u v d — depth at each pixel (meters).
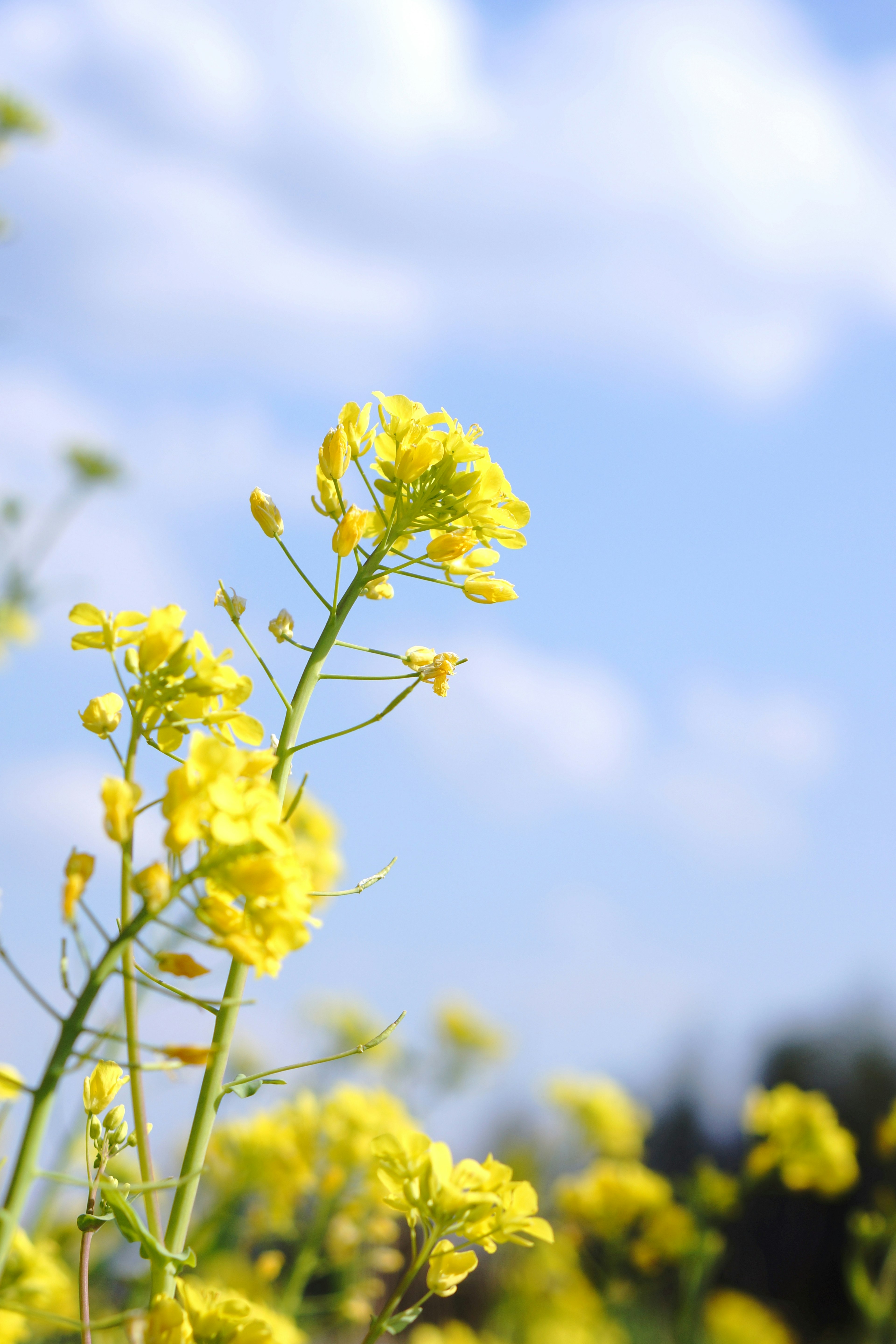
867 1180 14.13
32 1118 1.35
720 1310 7.22
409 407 2.27
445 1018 6.90
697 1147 16.36
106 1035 1.38
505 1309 6.41
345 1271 4.32
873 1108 16.14
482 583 2.26
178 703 1.68
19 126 7.47
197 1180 1.71
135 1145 1.80
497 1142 7.80
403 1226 7.21
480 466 2.25
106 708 1.80
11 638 7.90
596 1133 7.42
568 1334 6.13
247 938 1.45
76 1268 3.59
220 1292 1.82
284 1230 4.20
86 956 1.44
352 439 2.26
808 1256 13.56
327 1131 4.25
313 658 2.09
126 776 1.66
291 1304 4.09
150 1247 1.59
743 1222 13.86
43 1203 3.57
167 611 1.70
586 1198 6.58
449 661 2.14
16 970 1.38
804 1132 6.59
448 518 2.24
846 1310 13.22
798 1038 17.48
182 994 1.46
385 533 2.23
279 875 1.45
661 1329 7.25
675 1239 6.58
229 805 1.47
